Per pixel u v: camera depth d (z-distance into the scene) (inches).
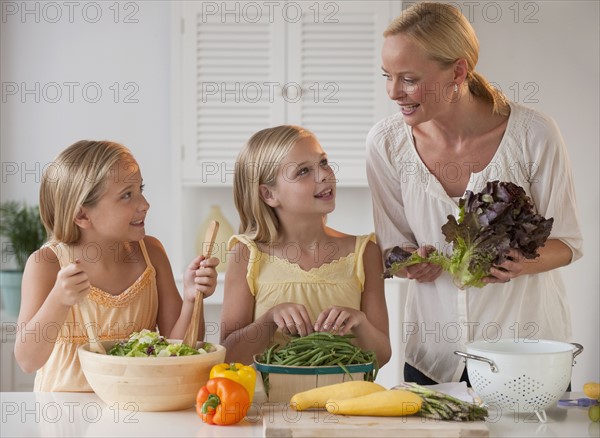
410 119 74.8
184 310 72.9
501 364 61.9
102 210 74.3
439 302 80.7
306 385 64.7
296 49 140.9
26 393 72.2
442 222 79.5
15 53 150.1
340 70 141.3
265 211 80.5
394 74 73.4
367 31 140.9
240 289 79.9
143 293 78.0
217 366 64.4
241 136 141.9
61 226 75.7
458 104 76.0
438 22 72.3
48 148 151.2
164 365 63.6
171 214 150.9
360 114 141.6
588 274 146.5
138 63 150.5
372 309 80.6
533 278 79.0
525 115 77.6
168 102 150.9
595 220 146.6
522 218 67.0
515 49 146.9
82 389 73.9
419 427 57.3
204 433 60.0
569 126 147.3
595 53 146.3
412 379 84.2
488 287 78.3
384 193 83.3
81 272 68.0
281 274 79.4
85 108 150.9
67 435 59.6
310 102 141.6
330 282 79.4
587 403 67.4
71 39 150.3
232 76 141.3
